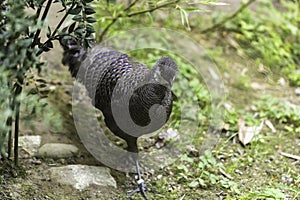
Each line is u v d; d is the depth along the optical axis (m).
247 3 8.40
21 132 6.19
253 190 5.73
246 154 6.39
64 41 4.84
